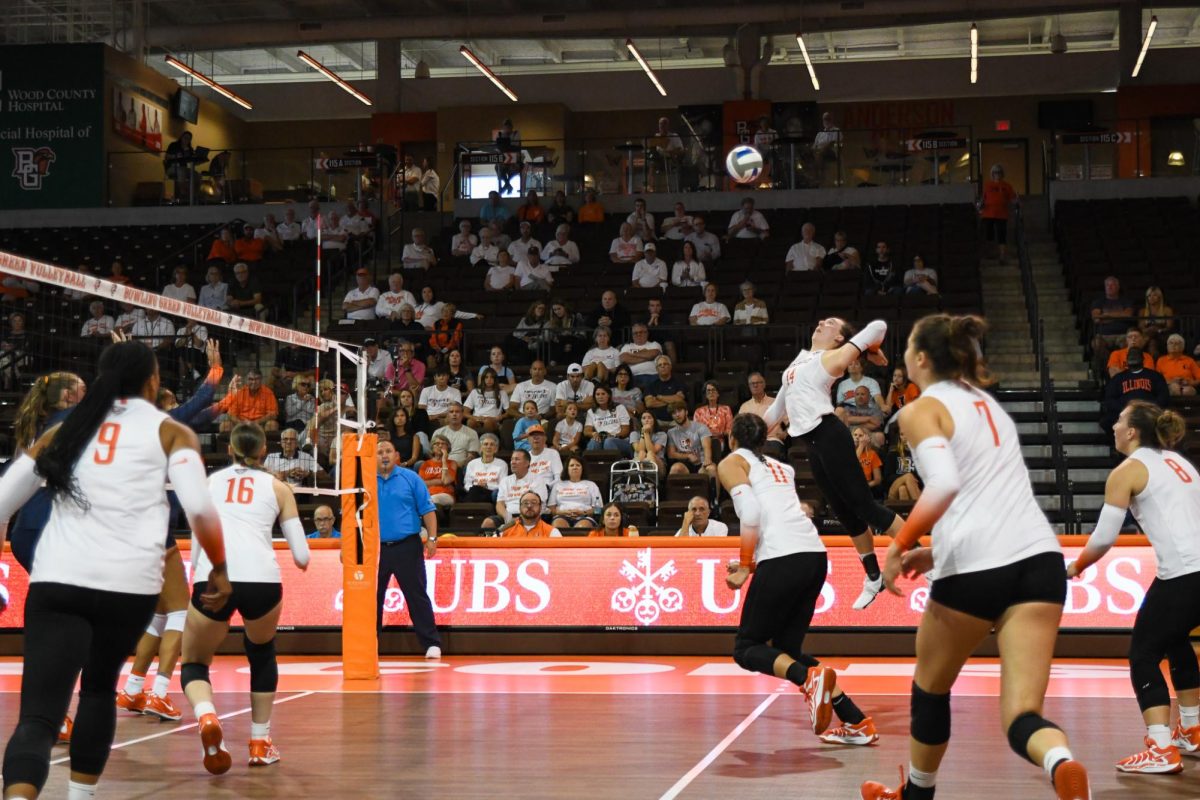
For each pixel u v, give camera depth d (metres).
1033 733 3.73
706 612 11.02
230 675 9.76
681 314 19.02
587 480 14.08
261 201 26.72
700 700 8.11
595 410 15.41
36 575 4.13
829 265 20.22
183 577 7.47
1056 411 16.14
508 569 11.33
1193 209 22.00
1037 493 14.99
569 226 23.05
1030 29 31.34
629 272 21.09
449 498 13.91
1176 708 7.48
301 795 5.17
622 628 11.09
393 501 10.87
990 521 3.96
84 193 26.08
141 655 7.62
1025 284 20.05
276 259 22.86
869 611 10.83
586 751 6.18
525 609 11.24
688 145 25.25
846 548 10.97
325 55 34.00
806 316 18.42
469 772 5.65
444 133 32.44
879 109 32.38
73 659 4.05
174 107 29.16
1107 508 6.00
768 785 5.32
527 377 17.41
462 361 17.84
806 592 6.85
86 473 4.18
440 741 6.51
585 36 30.11
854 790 5.21
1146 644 5.87
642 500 13.80
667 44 32.47
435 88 33.34
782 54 32.50
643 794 5.13
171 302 7.36
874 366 16.95
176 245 23.77
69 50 26.20
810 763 5.85
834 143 24.66
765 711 7.60
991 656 10.59
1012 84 31.69
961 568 3.95
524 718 7.31
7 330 17.08
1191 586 5.82
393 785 5.36
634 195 25.14
